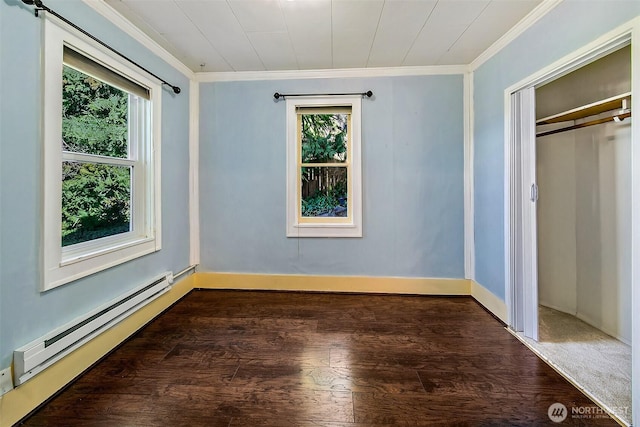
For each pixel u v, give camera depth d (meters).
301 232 3.03
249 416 1.37
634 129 1.28
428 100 2.87
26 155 1.37
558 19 1.73
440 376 1.65
